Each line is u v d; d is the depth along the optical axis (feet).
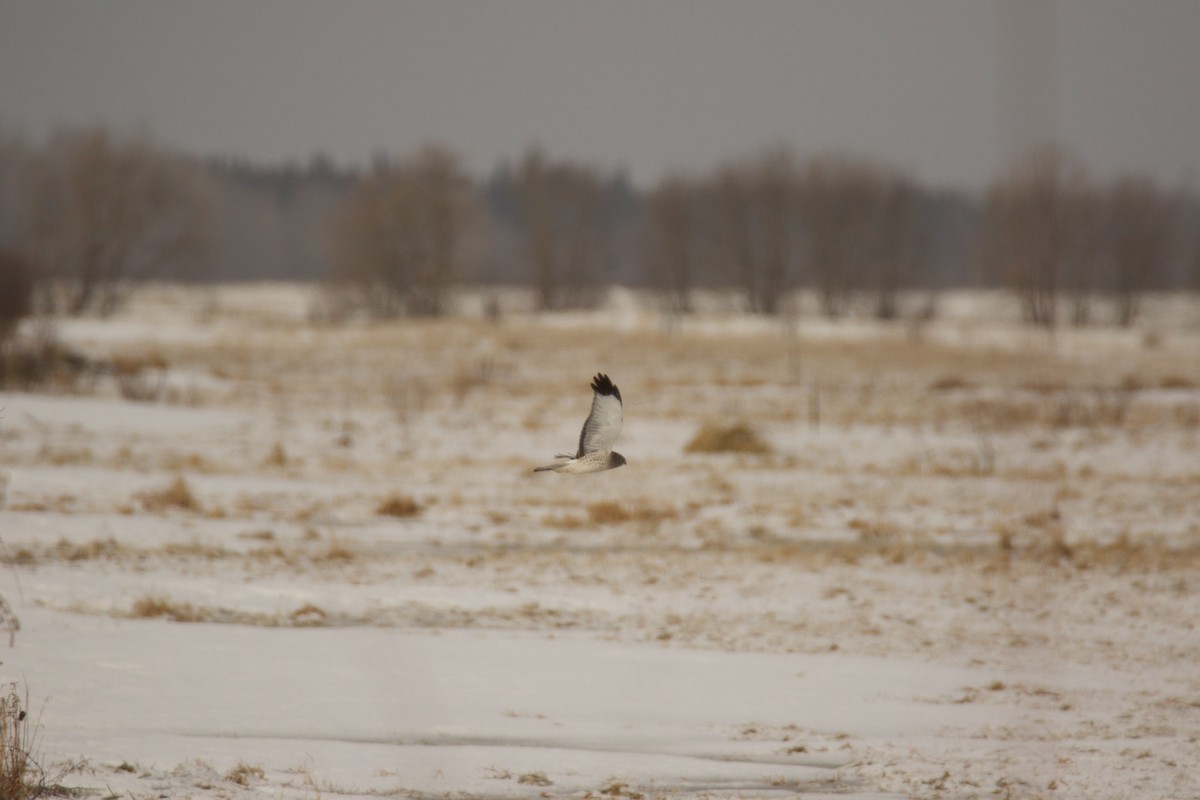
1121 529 199.62
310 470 256.73
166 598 132.16
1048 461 274.16
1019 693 110.01
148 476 225.56
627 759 88.33
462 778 81.76
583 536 190.90
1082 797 81.97
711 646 126.62
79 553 152.66
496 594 148.05
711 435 296.71
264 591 141.59
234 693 98.68
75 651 107.34
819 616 141.90
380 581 152.05
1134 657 125.08
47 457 239.30
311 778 79.00
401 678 107.55
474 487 240.73
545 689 106.52
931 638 132.36
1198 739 96.07
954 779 85.40
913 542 187.42
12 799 67.56
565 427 344.49
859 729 97.91
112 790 72.02
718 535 193.47
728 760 89.51
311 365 497.46
